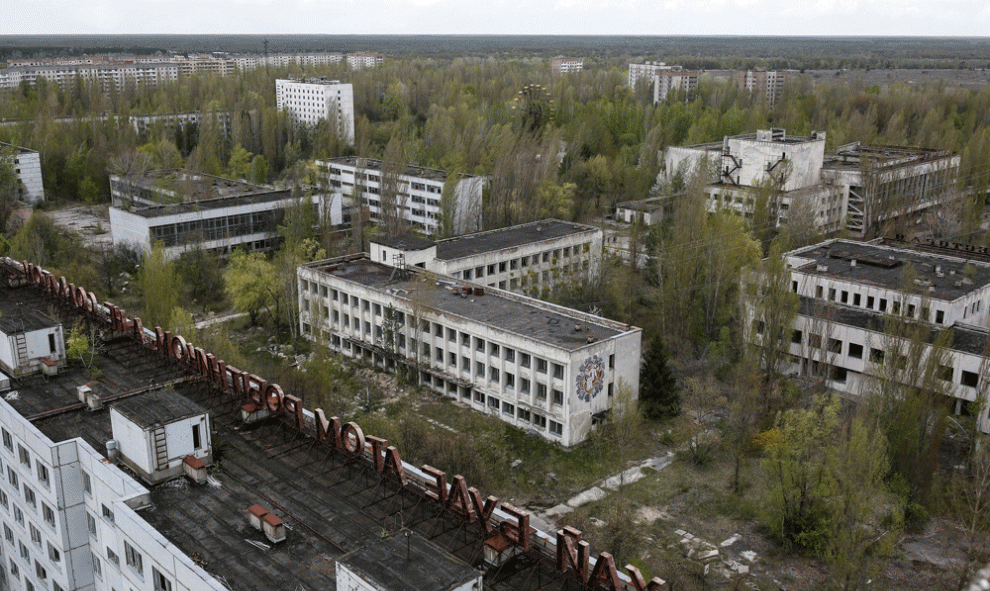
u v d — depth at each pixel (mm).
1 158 193250
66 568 53844
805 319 104500
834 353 102875
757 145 179875
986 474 69562
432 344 103438
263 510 45969
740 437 82375
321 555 44062
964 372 92250
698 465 84750
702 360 109375
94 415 58750
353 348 113688
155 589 45125
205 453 52344
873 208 169500
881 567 62281
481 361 97438
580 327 95125
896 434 76375
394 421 89062
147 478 50406
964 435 88188
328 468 52594
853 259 119812
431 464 75312
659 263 123500
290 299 116938
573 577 42500
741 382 86625
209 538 45094
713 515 75875
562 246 138375
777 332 96438
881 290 108500
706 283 117875
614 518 69875
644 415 95688
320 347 94812
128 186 189625
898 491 74500
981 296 109625
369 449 54281
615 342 91750
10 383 63812
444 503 47875
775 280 97875
